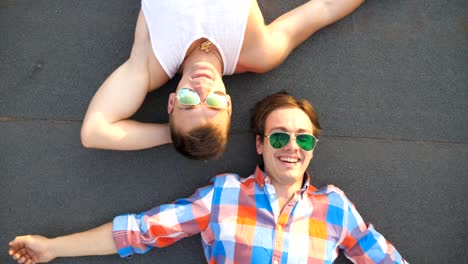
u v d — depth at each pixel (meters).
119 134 1.70
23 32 1.92
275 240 1.70
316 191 1.83
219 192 1.77
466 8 2.01
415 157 1.99
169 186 1.94
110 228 1.76
